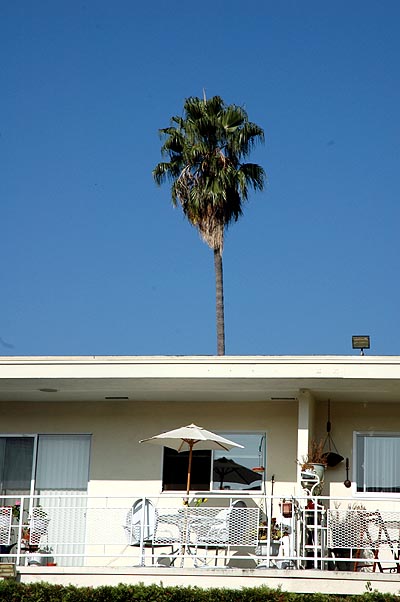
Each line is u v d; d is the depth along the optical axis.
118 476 20.33
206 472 20.11
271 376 17.97
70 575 16.53
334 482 19.66
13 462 20.66
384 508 19.42
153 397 20.14
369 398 19.56
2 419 20.84
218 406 20.41
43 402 20.88
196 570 16.28
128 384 18.81
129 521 17.28
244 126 36.47
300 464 18.47
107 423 20.66
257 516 16.72
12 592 16.11
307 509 17.28
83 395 20.09
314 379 18.00
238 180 36.12
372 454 19.73
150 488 20.19
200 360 18.19
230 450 20.17
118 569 16.47
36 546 17.58
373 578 15.84
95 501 20.25
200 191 36.19
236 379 18.20
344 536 16.48
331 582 15.91
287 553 17.67
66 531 20.14
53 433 20.69
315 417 19.88
